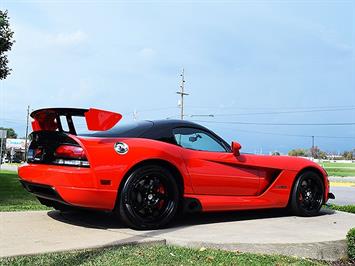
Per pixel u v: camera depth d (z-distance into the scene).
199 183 4.83
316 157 107.00
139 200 4.36
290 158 5.77
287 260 3.87
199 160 4.85
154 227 4.45
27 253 3.31
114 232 4.23
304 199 5.81
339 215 6.09
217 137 5.20
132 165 4.27
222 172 5.02
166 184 4.51
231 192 5.14
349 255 4.38
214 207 4.94
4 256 3.21
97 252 3.54
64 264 3.18
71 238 3.90
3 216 5.01
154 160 4.46
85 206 4.17
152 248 3.79
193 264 3.42
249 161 5.29
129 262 3.34
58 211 5.43
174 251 3.76
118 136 4.56
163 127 4.82
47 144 4.44
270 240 4.18
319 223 5.34
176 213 4.87
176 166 4.62
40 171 4.32
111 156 4.18
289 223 5.24
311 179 5.89
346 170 54.84
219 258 3.66
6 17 13.17
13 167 40.53
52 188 4.17
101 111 4.27
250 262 3.64
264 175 5.46
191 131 5.00
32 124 4.91
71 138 4.21
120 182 4.22
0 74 13.52
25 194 8.82
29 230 4.22
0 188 10.12
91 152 4.11
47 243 3.67
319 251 4.23
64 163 4.21
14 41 13.45
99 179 4.11
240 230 4.64
